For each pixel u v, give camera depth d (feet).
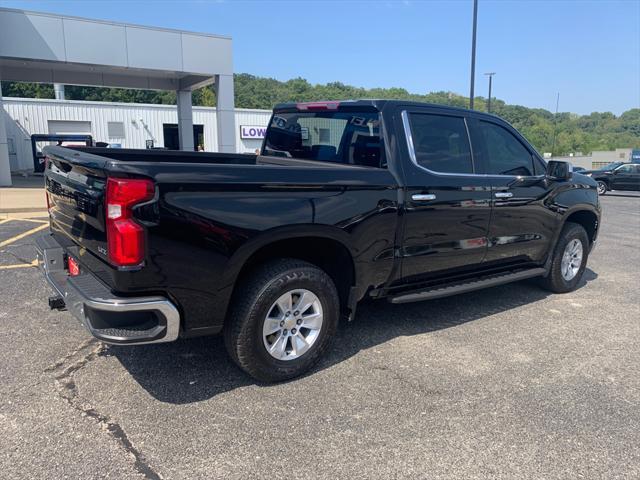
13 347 13.46
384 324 16.05
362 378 12.34
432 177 13.98
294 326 11.99
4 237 27.89
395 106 13.83
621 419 10.79
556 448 9.72
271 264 11.62
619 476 8.96
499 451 9.58
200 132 129.59
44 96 224.74
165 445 9.49
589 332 15.79
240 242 10.62
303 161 15.75
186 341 14.19
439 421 10.53
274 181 10.96
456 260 15.16
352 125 14.32
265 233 10.90
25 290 18.04
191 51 66.80
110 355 13.16
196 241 10.10
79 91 233.76
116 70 72.43
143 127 121.80
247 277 11.46
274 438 9.80
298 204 11.34
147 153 15.56
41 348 13.44
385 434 10.03
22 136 108.17
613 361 13.66
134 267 9.51
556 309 17.97
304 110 16.08
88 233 10.55
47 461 8.95
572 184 18.83
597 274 23.41
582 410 11.11
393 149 13.41
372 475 8.81
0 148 59.41
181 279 10.09
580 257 20.03
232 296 11.41
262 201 10.87
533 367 13.19
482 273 16.43
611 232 36.94
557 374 12.81
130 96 245.24
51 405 10.75
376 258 13.08
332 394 11.53
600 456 9.52
